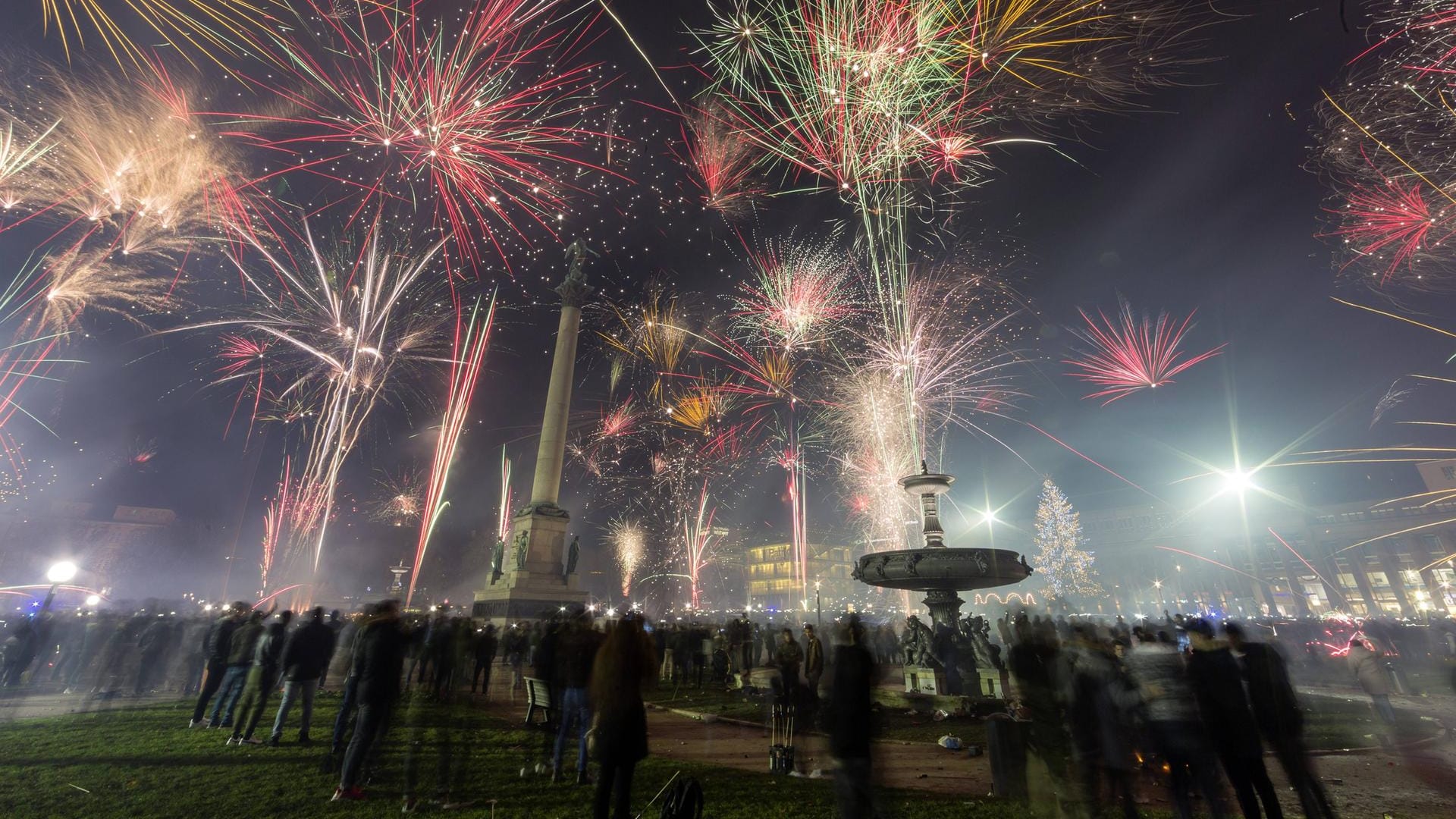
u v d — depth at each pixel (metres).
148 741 9.40
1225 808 5.70
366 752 7.18
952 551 13.23
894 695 13.91
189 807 6.59
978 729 11.48
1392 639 22.86
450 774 7.90
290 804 6.73
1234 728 5.79
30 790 7.02
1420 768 8.98
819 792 7.37
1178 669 5.94
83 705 13.10
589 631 8.45
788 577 89.75
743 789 7.48
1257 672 6.63
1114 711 6.26
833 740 5.61
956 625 14.32
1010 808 6.66
